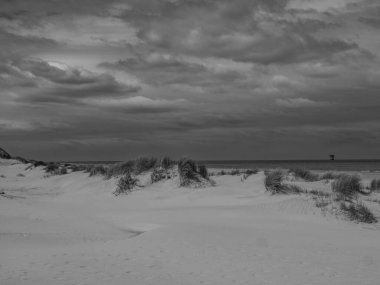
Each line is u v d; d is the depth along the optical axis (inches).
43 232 631.8
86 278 341.4
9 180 1683.1
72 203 1008.2
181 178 1118.4
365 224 678.5
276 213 743.7
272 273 369.4
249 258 427.2
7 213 776.9
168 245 487.2
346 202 775.7
